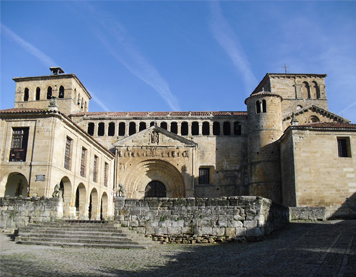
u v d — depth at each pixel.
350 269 13.45
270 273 13.45
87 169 39.81
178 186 51.28
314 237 23.06
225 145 54.09
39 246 21.45
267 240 23.34
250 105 52.22
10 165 31.44
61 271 14.09
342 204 38.66
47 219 27.03
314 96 59.03
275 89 58.81
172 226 23.89
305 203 38.81
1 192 31.09
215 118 55.41
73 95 60.34
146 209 24.42
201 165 53.34
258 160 49.50
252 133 51.09
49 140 31.72
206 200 24.12
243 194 52.00
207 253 18.97
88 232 23.41
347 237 21.72
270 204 25.89
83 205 38.84
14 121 32.50
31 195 30.52
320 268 13.88
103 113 58.44
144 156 51.91
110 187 49.69
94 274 13.66
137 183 52.19
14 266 14.78
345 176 39.41
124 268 14.99
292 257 16.48
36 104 59.59
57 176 32.25
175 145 51.84
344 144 40.81
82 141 38.56
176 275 13.56
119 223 24.47
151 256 18.06
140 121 55.78
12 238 24.47
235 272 13.91
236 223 23.55
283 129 54.00
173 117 55.53
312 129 40.62
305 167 39.72
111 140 54.91
